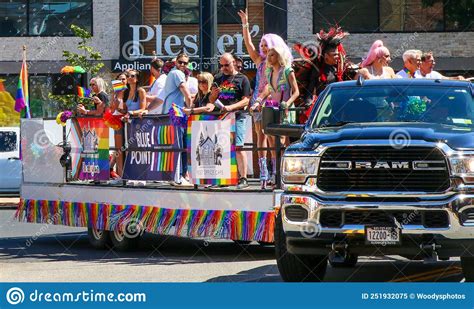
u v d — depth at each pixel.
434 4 36.44
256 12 36.50
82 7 37.47
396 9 36.44
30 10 37.53
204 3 21.94
